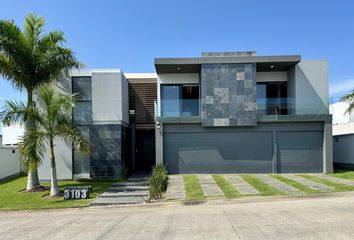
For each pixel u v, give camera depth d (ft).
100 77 60.13
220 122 60.29
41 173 58.39
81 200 41.11
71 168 59.11
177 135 61.72
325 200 35.55
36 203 40.01
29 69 46.57
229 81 60.59
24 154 42.06
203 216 29.55
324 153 59.88
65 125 44.52
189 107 61.52
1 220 32.17
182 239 22.18
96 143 59.36
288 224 25.02
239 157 61.00
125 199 41.06
